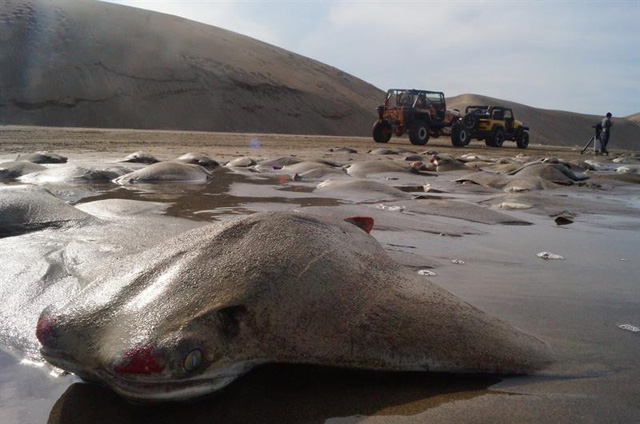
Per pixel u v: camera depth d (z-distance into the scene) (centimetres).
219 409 185
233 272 210
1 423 176
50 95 3772
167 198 647
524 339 234
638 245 468
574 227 558
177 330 187
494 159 1554
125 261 240
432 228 505
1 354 226
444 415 182
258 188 776
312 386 200
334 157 1523
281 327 203
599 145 2331
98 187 740
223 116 4488
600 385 205
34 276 307
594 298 310
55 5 4638
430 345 213
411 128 2294
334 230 256
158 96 4291
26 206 448
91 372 188
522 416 182
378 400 192
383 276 237
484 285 330
